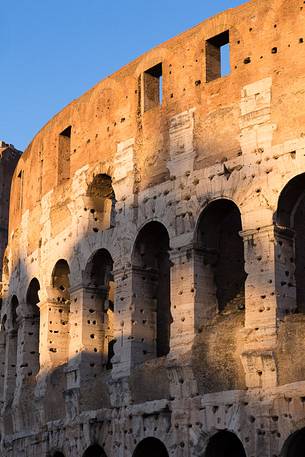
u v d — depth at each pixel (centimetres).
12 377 6278
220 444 4159
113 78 5200
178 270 4453
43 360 5497
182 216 4497
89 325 5128
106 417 4747
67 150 5753
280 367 3853
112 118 5141
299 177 4047
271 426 3825
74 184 5406
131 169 4888
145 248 4812
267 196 4112
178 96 4669
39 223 5884
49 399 5331
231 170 4297
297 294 4559
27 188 6231
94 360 5088
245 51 4362
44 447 5297
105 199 5319
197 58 4606
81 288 5162
